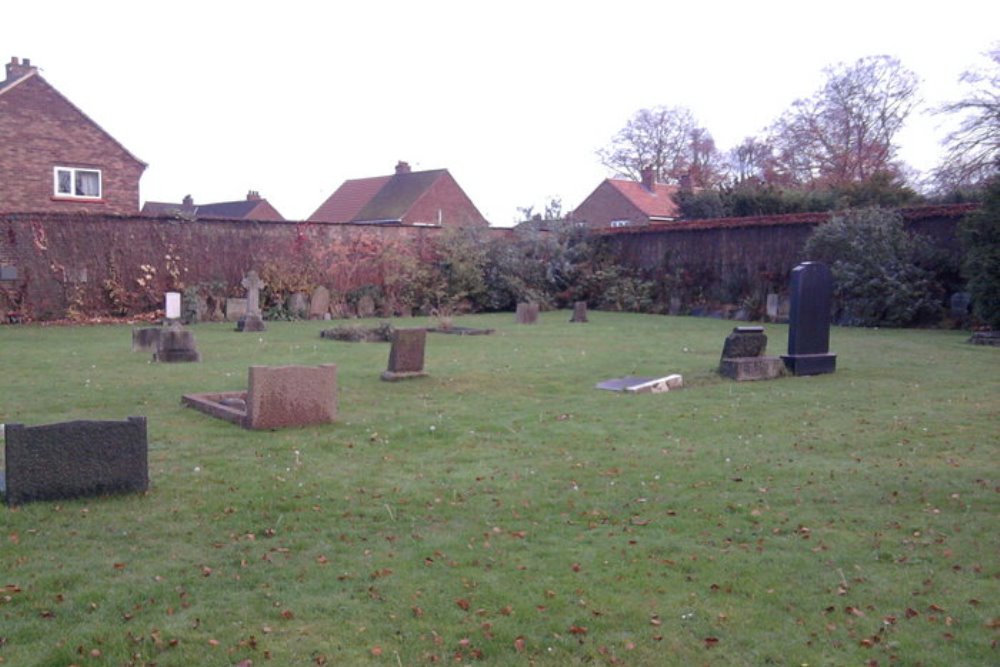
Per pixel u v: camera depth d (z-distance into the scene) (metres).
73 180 29.75
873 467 7.40
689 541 5.54
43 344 16.84
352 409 9.91
